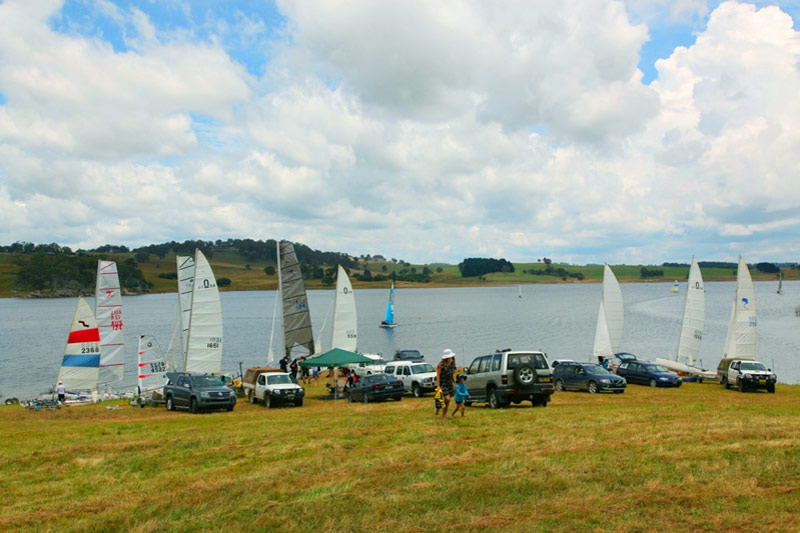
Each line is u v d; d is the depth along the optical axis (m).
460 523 8.80
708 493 9.54
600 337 50.31
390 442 14.87
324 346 83.75
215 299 37.53
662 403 23.95
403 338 84.88
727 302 162.88
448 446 13.81
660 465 11.29
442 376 18.89
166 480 12.10
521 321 110.75
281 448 14.71
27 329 102.38
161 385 33.38
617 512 8.92
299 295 48.19
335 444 14.87
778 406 22.03
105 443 16.89
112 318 38.22
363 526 8.91
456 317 123.12
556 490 10.12
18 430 21.89
